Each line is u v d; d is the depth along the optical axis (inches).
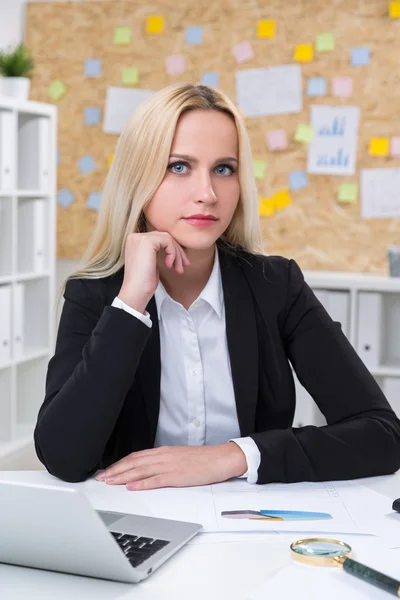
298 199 137.5
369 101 133.6
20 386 139.9
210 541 39.0
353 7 133.0
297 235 138.0
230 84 138.8
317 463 49.6
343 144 135.0
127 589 33.5
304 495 46.6
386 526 41.1
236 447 49.5
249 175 55.2
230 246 59.9
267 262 60.3
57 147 147.2
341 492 47.4
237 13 137.6
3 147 123.0
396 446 52.7
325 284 126.3
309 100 135.9
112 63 143.8
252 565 36.1
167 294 56.3
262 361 58.4
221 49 138.6
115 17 142.9
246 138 54.3
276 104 137.0
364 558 36.7
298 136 136.3
